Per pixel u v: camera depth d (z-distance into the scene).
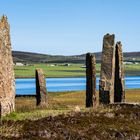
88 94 39.91
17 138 20.44
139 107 32.72
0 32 29.67
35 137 20.67
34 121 25.42
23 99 54.19
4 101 29.20
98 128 23.34
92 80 39.81
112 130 22.86
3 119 27.03
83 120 25.61
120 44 42.72
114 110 30.67
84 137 20.95
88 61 40.03
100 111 30.09
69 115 27.64
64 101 62.19
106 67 40.50
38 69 42.97
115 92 42.41
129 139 21.08
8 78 30.34
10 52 31.17
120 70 42.28
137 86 154.00
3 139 20.14
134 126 24.50
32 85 172.62
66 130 22.42
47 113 29.53
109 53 41.00
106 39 41.72
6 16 30.75
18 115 29.22
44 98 42.41
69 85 173.12
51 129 22.64
